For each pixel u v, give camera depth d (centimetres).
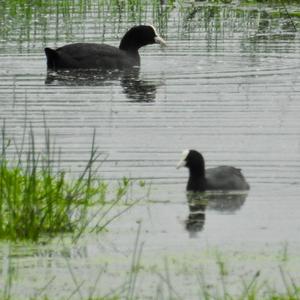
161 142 3338
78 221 2542
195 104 3922
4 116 3706
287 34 5350
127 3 6312
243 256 2317
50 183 2614
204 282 2142
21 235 2456
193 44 5125
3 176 2619
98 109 3850
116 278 2175
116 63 4772
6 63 4688
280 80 4316
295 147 3266
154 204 2741
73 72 4650
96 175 2964
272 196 2808
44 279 2169
